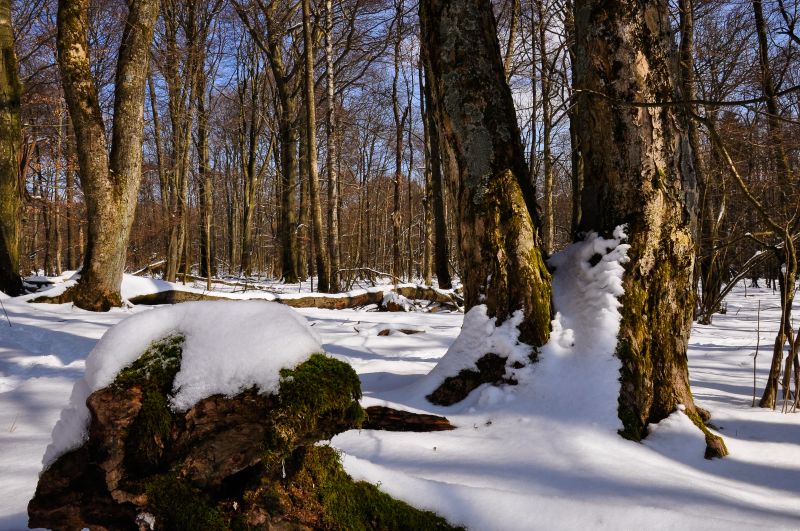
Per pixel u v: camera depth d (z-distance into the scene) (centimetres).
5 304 927
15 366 586
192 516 169
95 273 1005
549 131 1419
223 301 196
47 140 1825
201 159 2042
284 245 2102
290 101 2108
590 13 373
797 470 293
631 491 229
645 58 359
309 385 167
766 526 187
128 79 1021
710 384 518
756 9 1142
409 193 2734
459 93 402
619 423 320
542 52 1366
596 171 386
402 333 848
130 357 182
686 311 359
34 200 1855
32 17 1761
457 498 195
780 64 1212
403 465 265
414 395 390
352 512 184
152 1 1041
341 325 941
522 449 288
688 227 365
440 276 1609
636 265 356
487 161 399
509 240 383
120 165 1026
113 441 169
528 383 354
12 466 290
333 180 1447
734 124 842
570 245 408
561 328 369
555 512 192
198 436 170
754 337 874
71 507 176
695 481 257
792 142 838
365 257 3045
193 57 1703
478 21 405
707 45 1283
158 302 1108
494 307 384
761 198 788
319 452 189
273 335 176
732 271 898
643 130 360
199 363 175
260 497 173
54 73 1770
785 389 410
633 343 343
